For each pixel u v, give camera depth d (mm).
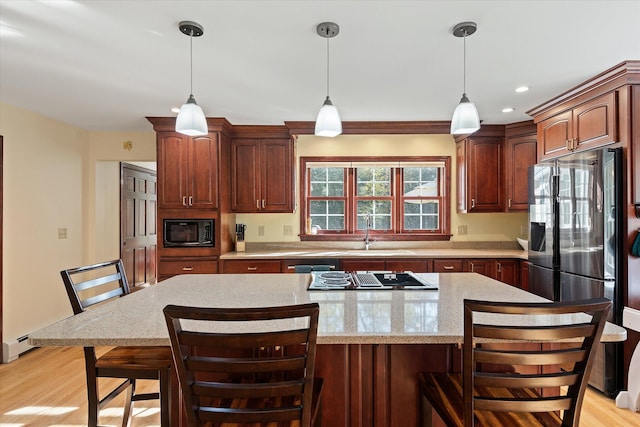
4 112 3082
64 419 2172
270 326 1306
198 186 3695
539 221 3033
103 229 4352
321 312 1474
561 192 2760
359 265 3758
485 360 1076
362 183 4555
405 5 1666
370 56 2211
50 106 3203
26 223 3293
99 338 1193
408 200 4539
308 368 1040
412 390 1520
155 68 2383
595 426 2076
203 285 2090
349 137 4469
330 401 1505
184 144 3684
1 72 2443
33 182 3383
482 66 2363
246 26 1849
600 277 2383
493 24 1837
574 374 1096
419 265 3768
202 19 1780
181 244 3701
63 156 3770
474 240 4430
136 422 2150
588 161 2494
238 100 3059
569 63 2311
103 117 3584
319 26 1849
